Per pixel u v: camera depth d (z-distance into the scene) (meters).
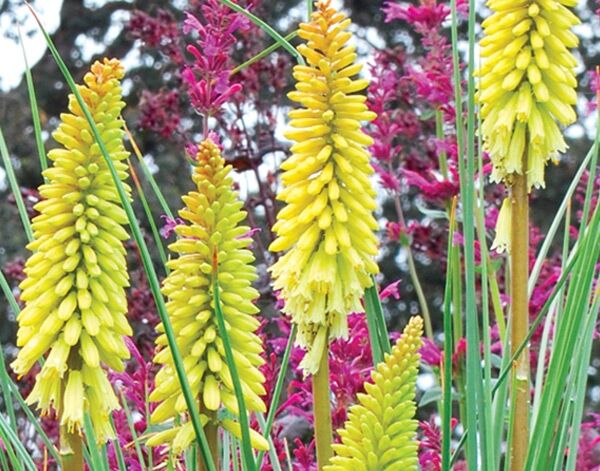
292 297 1.21
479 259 1.64
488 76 1.29
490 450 1.14
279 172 2.20
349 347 1.52
